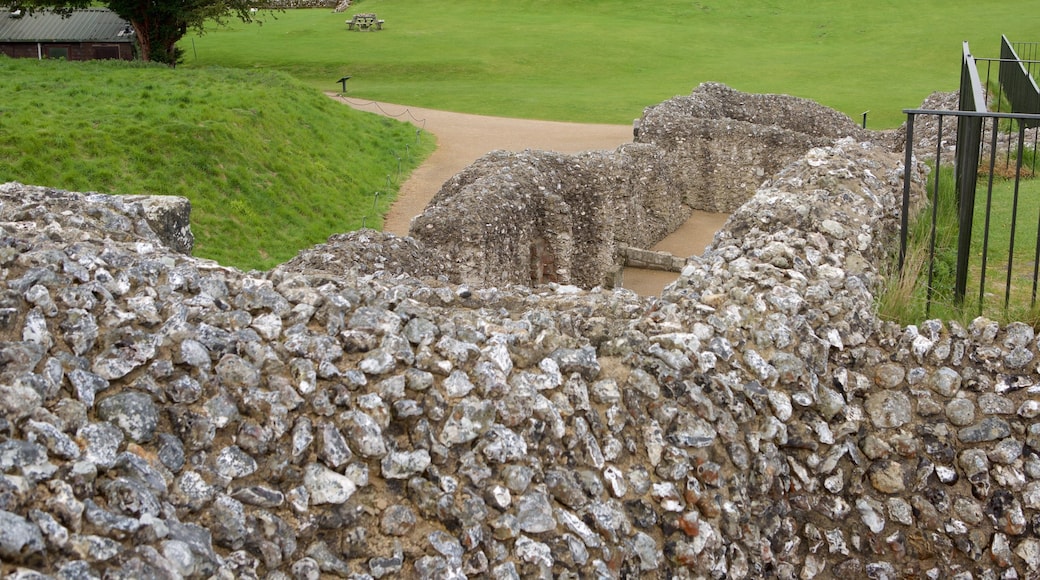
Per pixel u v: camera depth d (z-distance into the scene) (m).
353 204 23.73
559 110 37.31
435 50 51.84
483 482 5.30
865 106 38.03
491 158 19.50
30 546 3.85
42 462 4.27
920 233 9.28
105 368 5.01
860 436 6.50
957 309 7.44
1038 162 14.90
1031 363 6.61
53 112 22.12
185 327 5.43
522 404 5.63
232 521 4.68
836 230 8.14
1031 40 50.41
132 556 4.14
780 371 6.50
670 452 5.95
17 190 7.79
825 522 6.36
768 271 7.38
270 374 5.41
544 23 61.19
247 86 27.98
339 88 41.56
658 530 5.80
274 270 6.88
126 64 32.06
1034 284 7.18
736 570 5.95
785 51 53.75
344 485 5.02
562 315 6.89
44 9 41.72
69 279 5.68
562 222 18.03
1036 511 6.22
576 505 5.48
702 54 52.97
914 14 61.50
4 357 4.74
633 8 66.56
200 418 4.95
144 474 4.57
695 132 27.08
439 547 4.98
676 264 20.98
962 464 6.37
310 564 4.76
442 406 5.51
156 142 21.23
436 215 15.02
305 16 65.44
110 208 7.77
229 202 20.72
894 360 6.75
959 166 10.52
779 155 26.47
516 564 5.12
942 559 6.26
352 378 5.47
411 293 7.28
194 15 38.69
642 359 6.32
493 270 15.60
